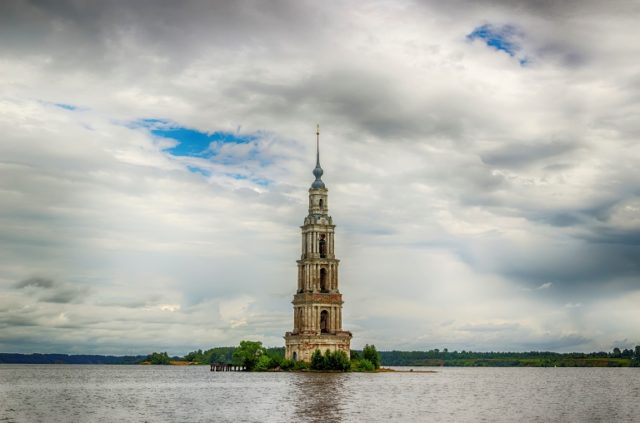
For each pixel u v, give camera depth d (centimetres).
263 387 17950
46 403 14550
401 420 11012
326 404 13338
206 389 18062
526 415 11950
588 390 19975
